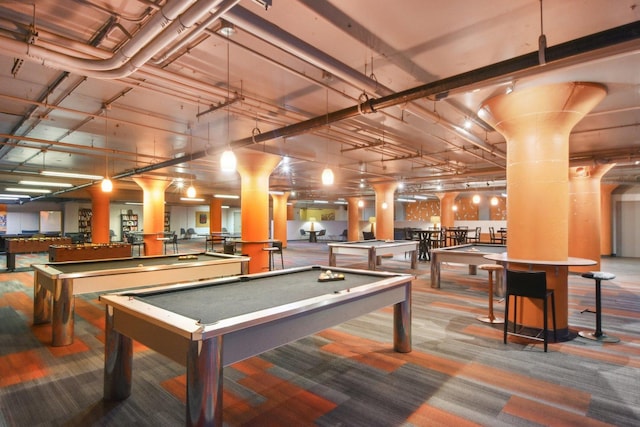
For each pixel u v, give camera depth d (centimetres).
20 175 1120
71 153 788
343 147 775
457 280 762
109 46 327
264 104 480
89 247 754
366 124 588
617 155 789
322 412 246
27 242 915
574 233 902
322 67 313
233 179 1301
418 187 1510
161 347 207
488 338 397
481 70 303
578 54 257
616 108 484
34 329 430
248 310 229
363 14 274
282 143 734
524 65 279
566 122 398
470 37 309
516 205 420
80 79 402
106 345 262
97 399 264
